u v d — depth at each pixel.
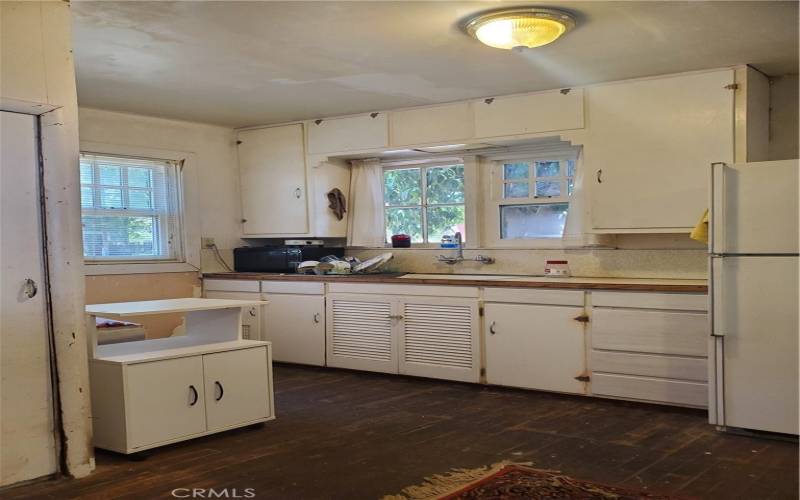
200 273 6.37
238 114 5.90
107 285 5.72
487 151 5.71
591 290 4.58
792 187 3.61
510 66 4.41
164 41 3.83
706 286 4.20
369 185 6.30
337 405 4.61
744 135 4.41
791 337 3.63
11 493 3.09
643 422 4.11
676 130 4.59
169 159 6.13
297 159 6.23
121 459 3.54
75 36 3.73
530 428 4.01
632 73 4.61
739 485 3.06
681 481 3.12
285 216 6.34
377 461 3.45
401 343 5.37
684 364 4.29
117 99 5.28
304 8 3.34
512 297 4.88
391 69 4.45
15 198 3.17
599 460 3.42
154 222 6.14
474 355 5.04
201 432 3.76
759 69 4.56
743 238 3.74
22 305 3.18
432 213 6.11
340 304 5.70
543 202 5.52
